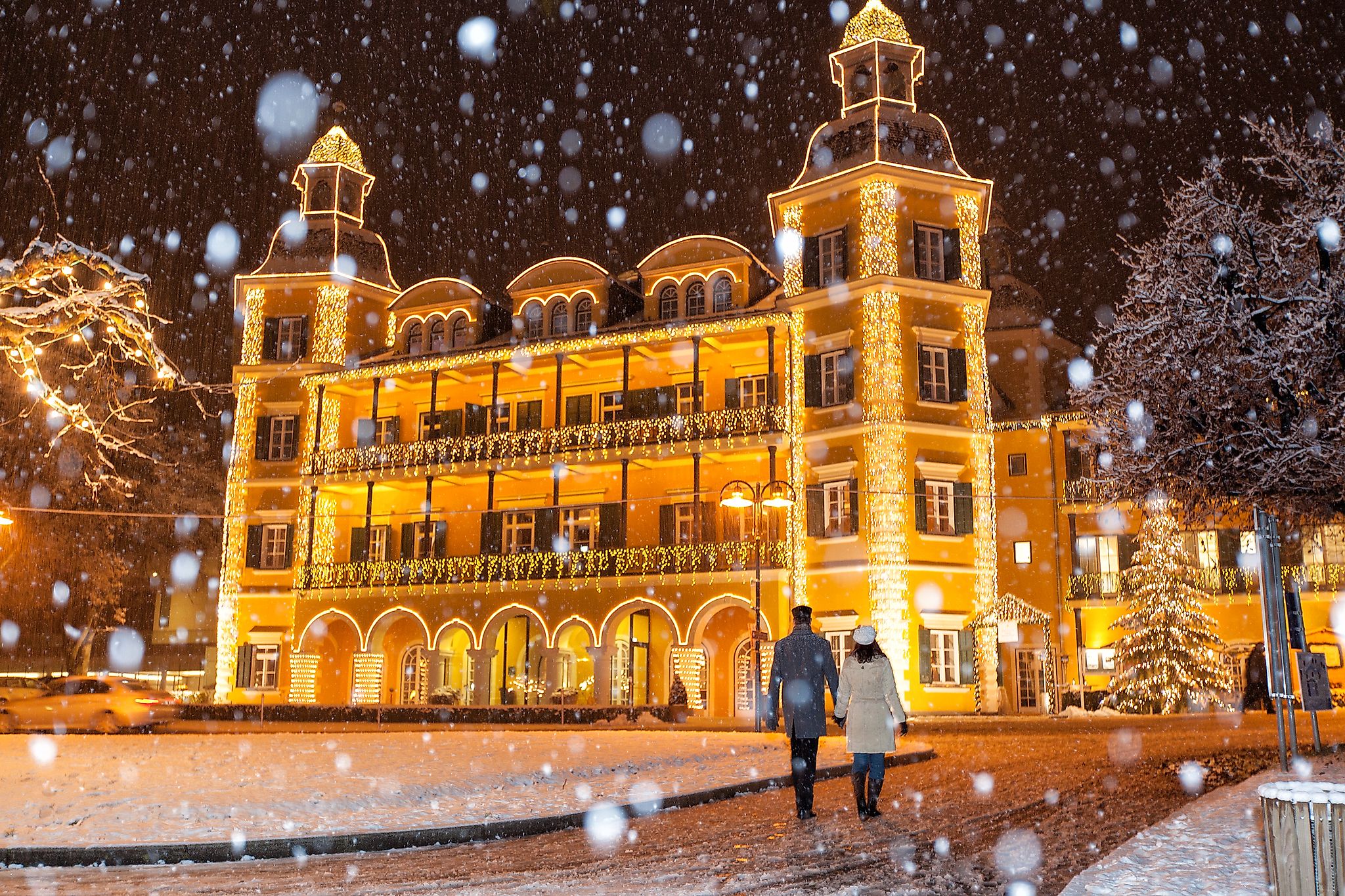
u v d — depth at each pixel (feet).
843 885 23.08
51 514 144.66
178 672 184.14
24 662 161.99
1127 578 120.26
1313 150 43.04
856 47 124.88
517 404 140.56
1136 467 43.27
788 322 121.90
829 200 121.80
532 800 37.96
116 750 58.65
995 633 114.52
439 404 145.59
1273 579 41.34
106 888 24.89
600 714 108.58
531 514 136.26
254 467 144.97
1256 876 21.43
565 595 126.21
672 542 127.54
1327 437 38.19
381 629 136.15
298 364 144.87
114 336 54.34
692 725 100.58
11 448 134.82
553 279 136.77
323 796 36.78
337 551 145.18
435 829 31.35
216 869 27.58
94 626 160.56
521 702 125.39
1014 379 150.82
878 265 117.19
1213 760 48.85
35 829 30.63
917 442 115.24
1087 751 58.65
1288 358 38.40
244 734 88.48
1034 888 22.31
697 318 126.00
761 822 33.78
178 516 117.70
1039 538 132.36
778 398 125.18
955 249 120.16
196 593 185.98
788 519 119.03
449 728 100.68
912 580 112.16
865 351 116.26
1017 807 35.27
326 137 154.30
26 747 61.05
